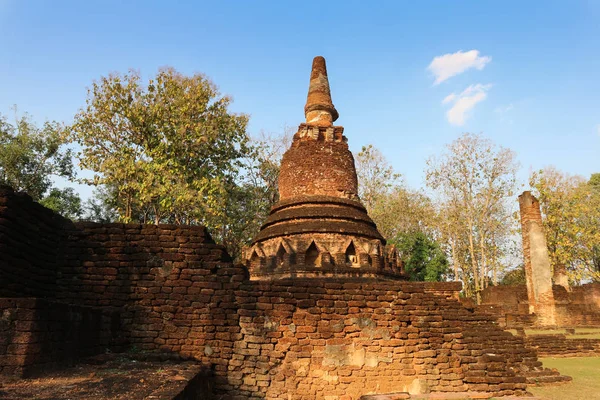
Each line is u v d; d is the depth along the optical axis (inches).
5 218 279.4
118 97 949.2
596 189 1736.0
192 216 919.7
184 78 1008.9
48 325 245.1
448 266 1489.9
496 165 1450.5
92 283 350.9
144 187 842.8
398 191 1612.9
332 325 361.1
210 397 330.3
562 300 1159.6
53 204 1184.8
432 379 360.5
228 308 354.3
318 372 350.6
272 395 341.1
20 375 221.3
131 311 346.0
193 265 360.5
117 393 200.8
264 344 350.3
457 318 386.9
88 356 300.8
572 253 1381.6
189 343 345.1
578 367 520.7
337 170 729.0
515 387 362.9
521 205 991.6
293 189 723.4
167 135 944.9
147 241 362.3
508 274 1819.6
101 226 362.9
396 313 372.5
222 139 1066.7
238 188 1180.5
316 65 832.3
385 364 360.2
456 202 1472.7
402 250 1483.8
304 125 758.5
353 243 647.1
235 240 1203.9
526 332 821.2
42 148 1218.6
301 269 602.2
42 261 331.9
